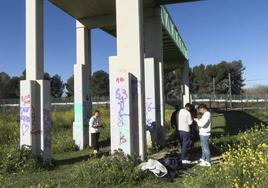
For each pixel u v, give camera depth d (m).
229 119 33.50
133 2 11.30
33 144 11.91
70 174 10.15
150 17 17.64
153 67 16.28
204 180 7.66
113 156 9.87
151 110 15.99
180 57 39.28
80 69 17.16
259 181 7.04
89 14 17.88
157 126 16.22
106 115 31.41
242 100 63.44
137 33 11.24
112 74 10.91
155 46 17.48
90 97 17.73
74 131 16.89
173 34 26.69
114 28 20.12
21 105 12.04
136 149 10.99
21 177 10.29
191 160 12.14
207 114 11.39
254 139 12.43
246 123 28.27
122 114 10.66
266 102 53.88
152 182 9.07
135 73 11.23
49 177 10.16
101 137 19.69
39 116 12.12
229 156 8.59
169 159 9.85
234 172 7.54
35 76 12.38
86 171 9.36
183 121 11.99
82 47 18.09
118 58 11.34
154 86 16.22
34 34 12.47
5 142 17.48
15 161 11.20
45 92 12.23
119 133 10.62
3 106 43.25
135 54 11.24
